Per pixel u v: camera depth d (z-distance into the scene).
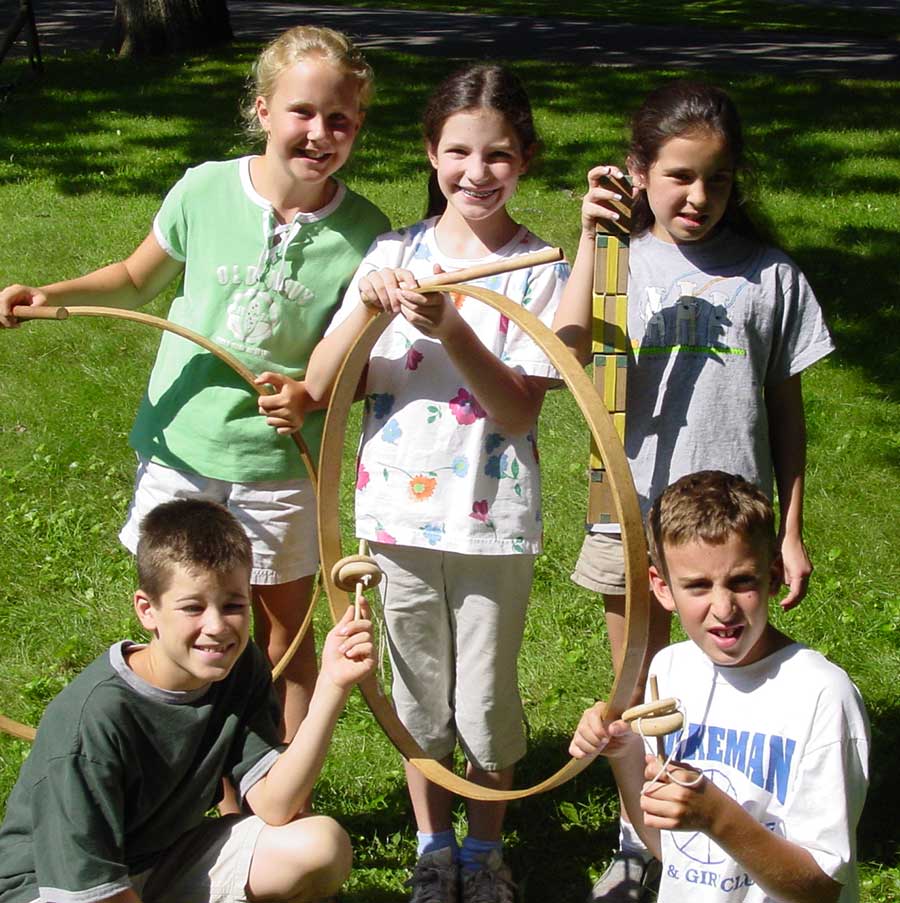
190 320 3.35
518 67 14.52
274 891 2.75
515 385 2.96
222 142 11.07
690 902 2.60
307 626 3.37
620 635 3.27
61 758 2.57
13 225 8.95
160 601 2.60
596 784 3.75
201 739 2.74
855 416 6.32
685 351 3.09
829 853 2.39
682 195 2.94
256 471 3.31
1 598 4.78
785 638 2.59
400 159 10.44
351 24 19.02
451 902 3.21
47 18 19.20
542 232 8.74
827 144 10.74
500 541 3.05
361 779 3.75
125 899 2.57
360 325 3.01
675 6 22.48
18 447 5.94
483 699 3.15
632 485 2.39
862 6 22.80
